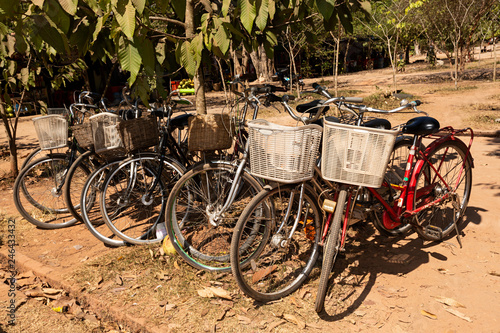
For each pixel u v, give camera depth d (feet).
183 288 10.48
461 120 30.91
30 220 14.78
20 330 9.61
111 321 9.82
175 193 11.13
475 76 68.33
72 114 15.49
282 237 10.31
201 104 13.55
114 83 61.05
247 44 12.51
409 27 63.31
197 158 14.47
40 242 13.85
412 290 10.05
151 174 13.35
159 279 10.95
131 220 14.90
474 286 10.09
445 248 11.98
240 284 9.43
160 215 13.69
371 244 12.47
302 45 56.24
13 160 21.44
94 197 14.15
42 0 8.02
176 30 15.66
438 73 80.48
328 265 8.97
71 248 13.29
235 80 10.66
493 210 14.11
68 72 20.98
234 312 9.49
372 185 8.95
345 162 8.91
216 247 12.26
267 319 9.21
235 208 12.72
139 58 9.59
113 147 12.83
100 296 10.32
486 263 11.05
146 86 11.09
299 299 9.93
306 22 12.94
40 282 11.66
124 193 13.41
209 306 9.70
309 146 9.04
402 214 11.25
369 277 10.71
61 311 10.28
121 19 8.52
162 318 9.34
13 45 12.58
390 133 8.53
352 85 72.13
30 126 43.06
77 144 15.43
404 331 8.66
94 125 12.81
